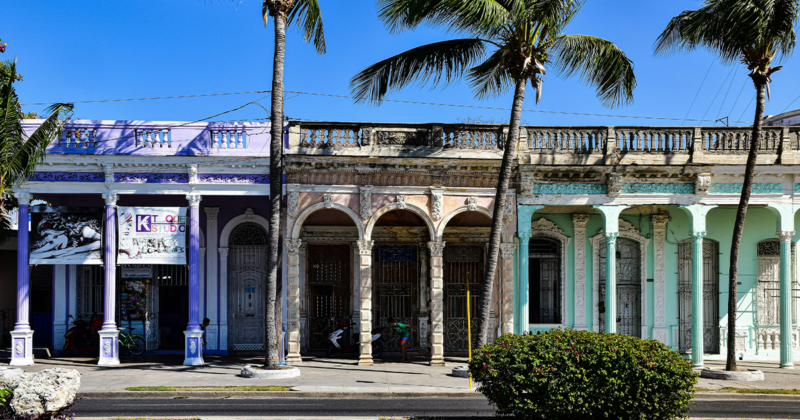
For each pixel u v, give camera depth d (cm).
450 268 2152
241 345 2134
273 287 1614
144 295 2100
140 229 1830
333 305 2150
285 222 2027
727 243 2091
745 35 1573
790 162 1908
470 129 1900
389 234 2139
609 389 891
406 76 1723
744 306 2084
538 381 902
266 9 1636
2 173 1655
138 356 2003
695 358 1861
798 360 2048
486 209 1903
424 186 1878
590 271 2091
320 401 1308
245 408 1198
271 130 1622
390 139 1873
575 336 978
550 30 1561
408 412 1164
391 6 1568
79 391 1350
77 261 1827
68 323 2083
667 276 2086
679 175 1909
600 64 1695
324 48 1803
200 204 2098
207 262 2125
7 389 859
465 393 1392
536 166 1880
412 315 2139
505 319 1905
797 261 2075
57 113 1683
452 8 1462
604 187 1925
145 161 1822
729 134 1934
